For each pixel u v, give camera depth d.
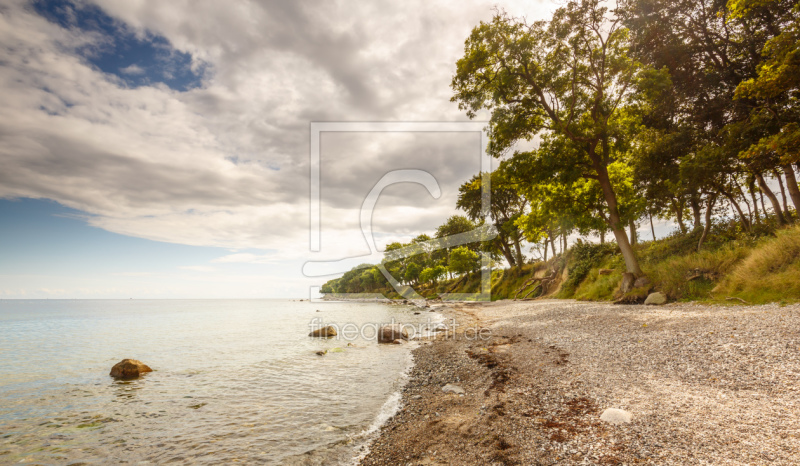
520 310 25.64
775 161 18.16
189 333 27.80
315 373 12.45
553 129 22.28
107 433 7.45
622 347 10.25
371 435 6.72
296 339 22.25
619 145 21.61
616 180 23.27
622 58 20.84
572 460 4.65
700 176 18.97
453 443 5.79
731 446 4.42
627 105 21.77
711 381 6.86
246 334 26.03
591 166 21.77
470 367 11.12
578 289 30.00
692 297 16.25
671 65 22.81
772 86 15.18
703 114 21.92
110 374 13.00
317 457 5.93
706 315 12.16
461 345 15.51
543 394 7.46
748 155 16.78
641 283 19.41
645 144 22.91
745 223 21.27
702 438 4.71
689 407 5.79
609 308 18.11
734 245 18.58
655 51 23.05
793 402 5.52
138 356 17.22
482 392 8.34
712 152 18.56
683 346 9.21
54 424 8.05
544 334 14.45
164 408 9.05
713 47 22.45
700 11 22.39
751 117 17.94
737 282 14.92
